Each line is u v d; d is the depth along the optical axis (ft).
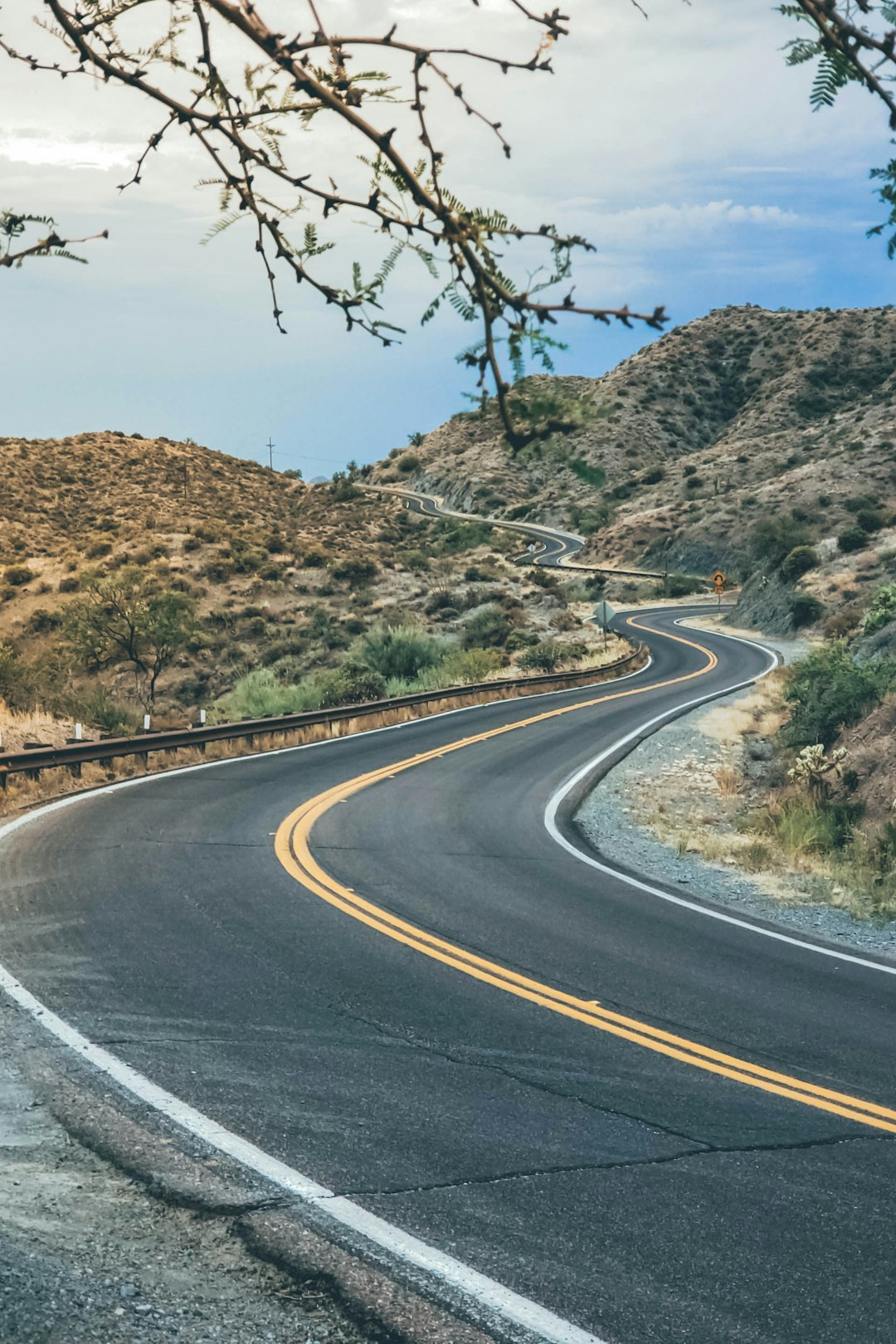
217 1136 18.04
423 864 41.60
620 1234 15.42
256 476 371.76
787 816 55.88
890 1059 23.49
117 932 29.96
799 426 476.13
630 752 76.38
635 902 37.96
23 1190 15.84
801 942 33.94
